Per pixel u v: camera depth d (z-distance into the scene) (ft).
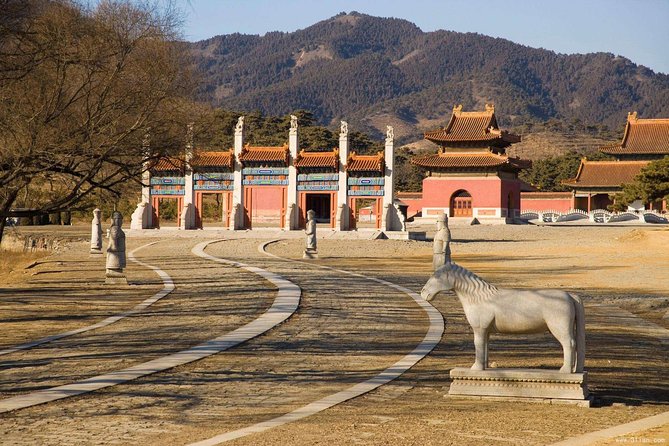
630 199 370.73
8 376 57.47
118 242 126.52
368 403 47.80
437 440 38.52
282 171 272.72
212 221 383.04
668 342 73.61
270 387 53.36
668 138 437.58
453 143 385.09
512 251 220.64
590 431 40.14
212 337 74.74
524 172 652.07
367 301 104.06
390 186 264.52
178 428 42.52
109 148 131.03
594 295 116.06
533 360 62.08
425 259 195.83
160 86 144.77
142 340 73.61
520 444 37.65
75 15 125.08
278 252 217.15
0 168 125.29
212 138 171.63
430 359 63.41
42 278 141.90
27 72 113.60
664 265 171.42
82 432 41.83
